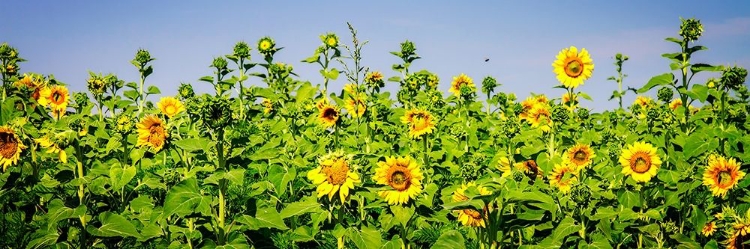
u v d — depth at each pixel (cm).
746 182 300
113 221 274
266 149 277
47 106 421
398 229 305
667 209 321
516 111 485
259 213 269
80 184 278
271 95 449
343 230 270
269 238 284
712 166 293
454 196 279
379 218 282
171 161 389
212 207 275
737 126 355
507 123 374
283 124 405
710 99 326
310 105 456
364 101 423
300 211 271
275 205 315
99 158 345
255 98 491
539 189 303
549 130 335
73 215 269
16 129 287
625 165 287
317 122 422
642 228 280
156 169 377
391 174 272
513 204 271
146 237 273
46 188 303
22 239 291
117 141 291
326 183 264
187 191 254
